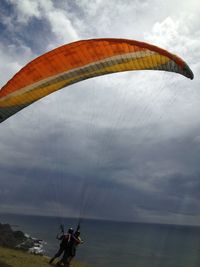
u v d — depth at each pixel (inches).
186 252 4173.2
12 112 712.4
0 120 711.7
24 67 652.7
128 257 3176.7
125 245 4532.5
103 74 695.7
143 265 2758.4
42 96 705.6
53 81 679.1
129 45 608.4
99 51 633.0
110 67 669.9
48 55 637.9
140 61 645.9
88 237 6033.5
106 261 2753.4
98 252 3373.5
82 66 661.9
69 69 664.4
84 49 629.0
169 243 5679.1
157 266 2797.7
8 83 669.3
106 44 616.4
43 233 5925.2
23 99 691.4
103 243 4667.8
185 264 3088.1
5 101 676.1
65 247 732.0
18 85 672.4
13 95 677.3
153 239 6540.4
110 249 3789.4
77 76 685.3
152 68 663.8
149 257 3361.2
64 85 703.1
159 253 3841.0
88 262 2600.9
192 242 6181.1
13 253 855.7
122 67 671.8
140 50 616.1
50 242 3750.0
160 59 622.8
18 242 2203.5
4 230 2343.8
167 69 650.2
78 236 733.9
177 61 595.8
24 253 905.5
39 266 723.4
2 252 837.2
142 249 4128.9
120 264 2659.9
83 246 3922.2
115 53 634.2
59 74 669.9
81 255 2997.0
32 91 683.4
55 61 649.0
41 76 668.1
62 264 788.6
